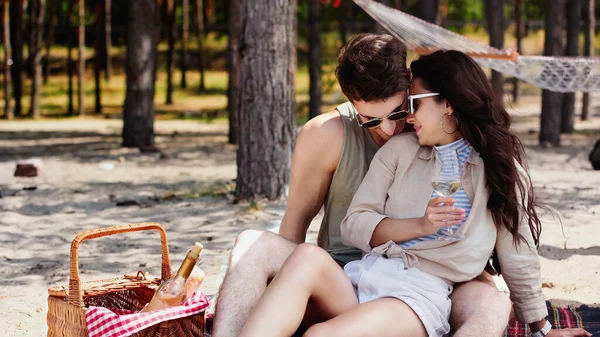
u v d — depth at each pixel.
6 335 4.03
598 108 19.09
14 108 19.30
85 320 2.88
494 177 3.11
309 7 14.03
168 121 17.30
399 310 2.96
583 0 19.14
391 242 3.16
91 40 26.80
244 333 2.80
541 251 5.55
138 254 5.65
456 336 2.95
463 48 5.63
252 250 3.16
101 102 19.31
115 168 10.18
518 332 3.73
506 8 28.08
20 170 9.42
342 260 3.50
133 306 3.27
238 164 7.55
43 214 7.18
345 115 3.51
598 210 7.08
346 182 3.49
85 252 5.74
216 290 4.62
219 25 26.33
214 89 22.70
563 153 11.21
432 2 14.00
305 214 3.65
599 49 24.58
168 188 8.54
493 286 3.33
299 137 3.54
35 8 18.62
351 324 2.84
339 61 3.21
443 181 2.98
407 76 3.17
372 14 5.60
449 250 3.12
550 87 6.09
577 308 4.14
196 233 6.31
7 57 17.47
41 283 4.98
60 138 13.91
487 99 3.13
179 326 2.90
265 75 7.32
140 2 12.05
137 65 12.16
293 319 2.86
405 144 3.24
